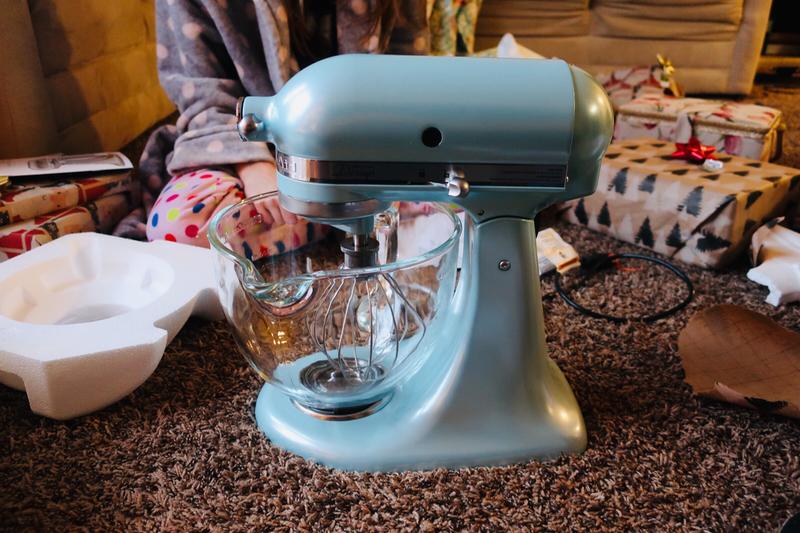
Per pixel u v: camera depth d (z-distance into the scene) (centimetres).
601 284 97
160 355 68
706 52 221
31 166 109
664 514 56
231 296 59
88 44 147
